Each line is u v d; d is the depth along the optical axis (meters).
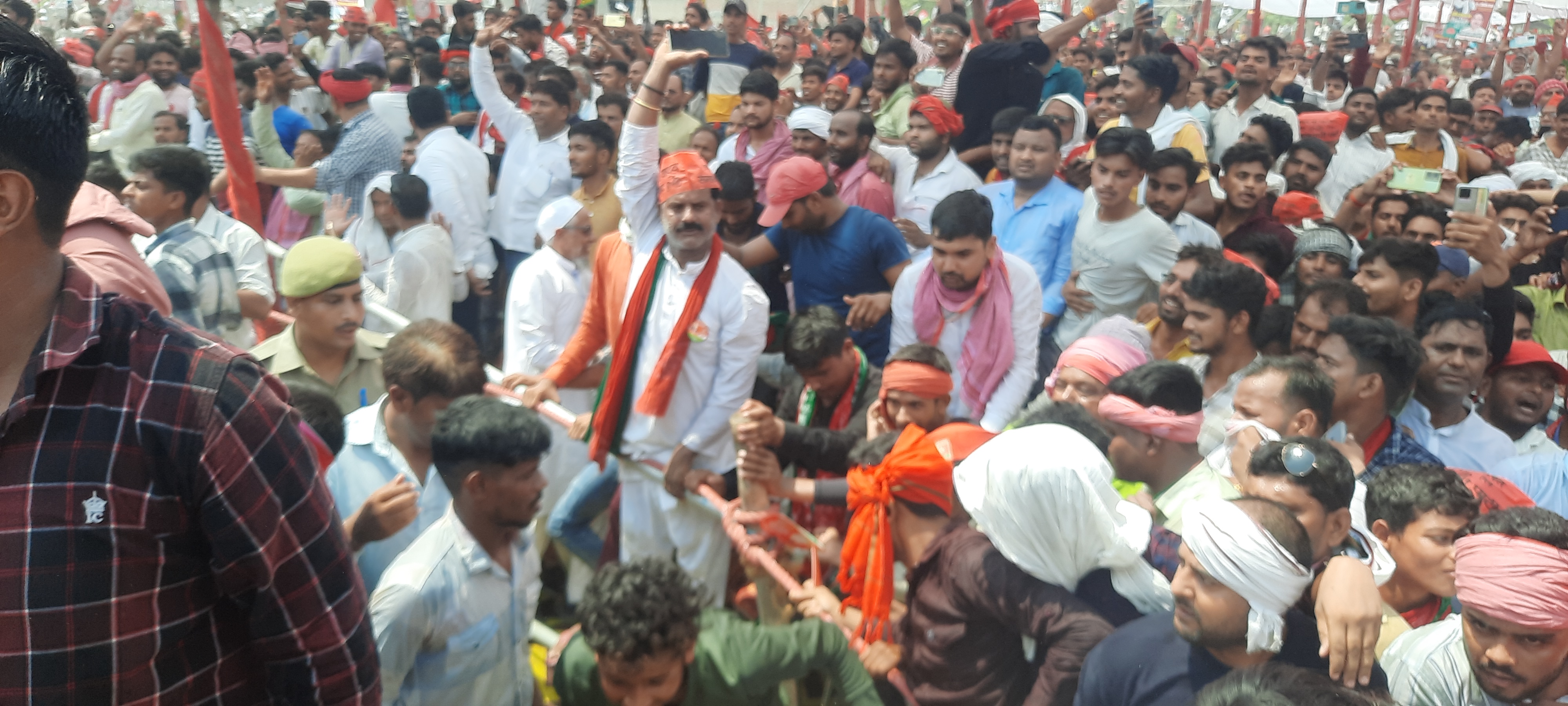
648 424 3.41
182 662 1.29
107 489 1.19
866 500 2.55
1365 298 3.47
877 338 4.17
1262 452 2.27
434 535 2.31
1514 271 5.68
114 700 1.24
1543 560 1.91
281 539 1.30
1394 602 2.50
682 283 3.34
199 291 3.85
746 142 6.27
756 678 2.31
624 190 3.48
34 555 1.18
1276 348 3.68
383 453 2.78
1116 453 2.80
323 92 9.25
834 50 9.20
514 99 8.27
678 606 2.15
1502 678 1.97
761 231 4.63
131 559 1.22
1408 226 4.72
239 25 13.32
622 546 3.61
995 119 5.54
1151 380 2.76
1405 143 7.57
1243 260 4.25
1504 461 3.25
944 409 3.11
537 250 6.17
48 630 1.19
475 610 2.28
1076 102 6.46
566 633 2.58
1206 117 7.84
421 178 5.34
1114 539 2.19
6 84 1.11
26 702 1.20
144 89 8.13
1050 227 4.67
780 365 3.92
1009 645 2.34
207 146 7.66
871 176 5.31
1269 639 1.88
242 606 1.34
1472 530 2.06
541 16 12.05
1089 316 4.48
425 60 9.07
